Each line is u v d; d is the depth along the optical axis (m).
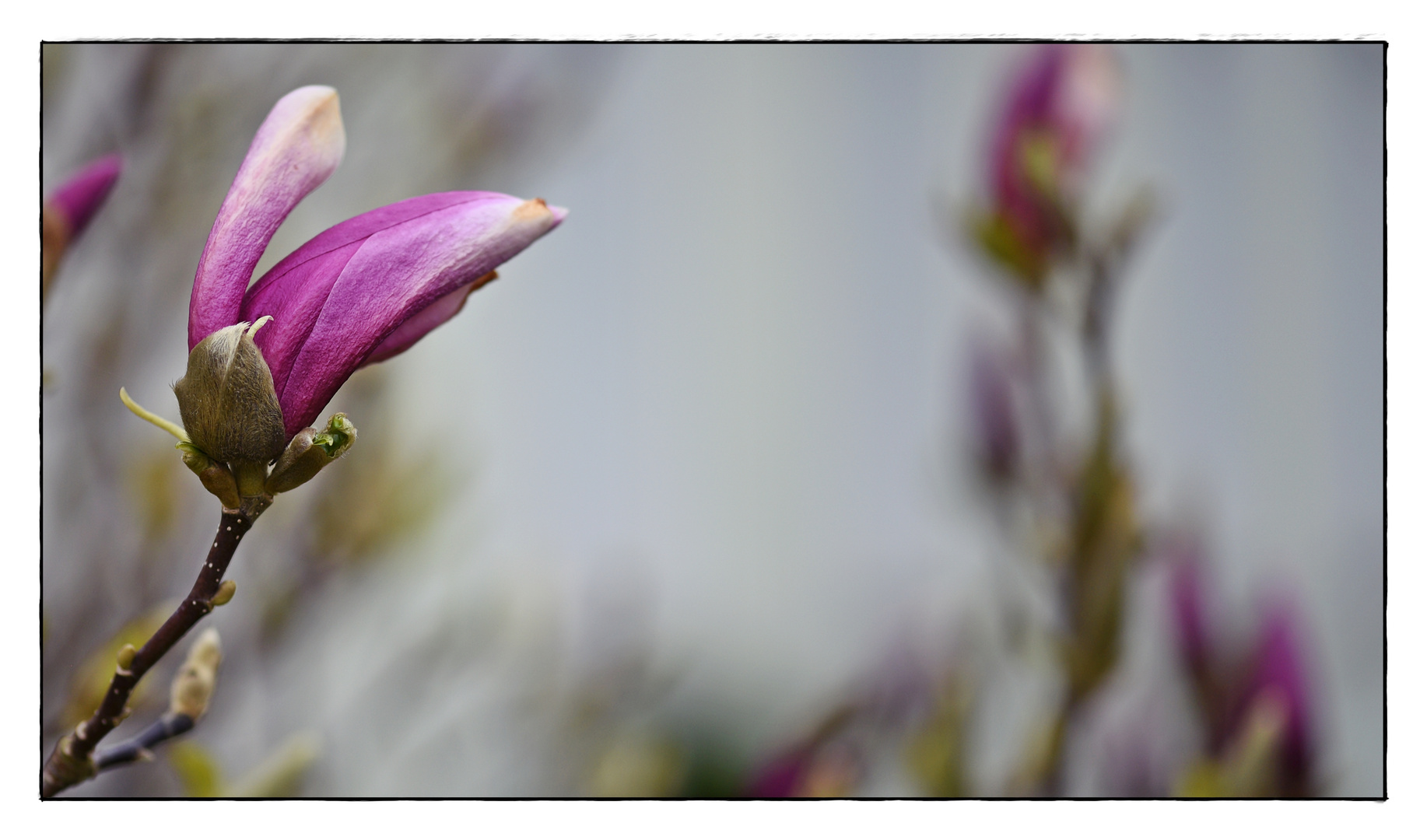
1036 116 0.98
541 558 1.44
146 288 1.06
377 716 1.17
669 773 1.27
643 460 1.80
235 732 1.09
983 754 1.16
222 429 0.78
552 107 1.21
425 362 1.32
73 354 1.04
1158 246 1.86
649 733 1.28
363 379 1.09
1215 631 0.99
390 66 1.16
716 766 1.34
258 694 1.10
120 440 1.05
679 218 1.83
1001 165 0.98
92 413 1.04
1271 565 1.81
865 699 1.18
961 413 1.04
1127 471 0.97
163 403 1.07
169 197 1.06
